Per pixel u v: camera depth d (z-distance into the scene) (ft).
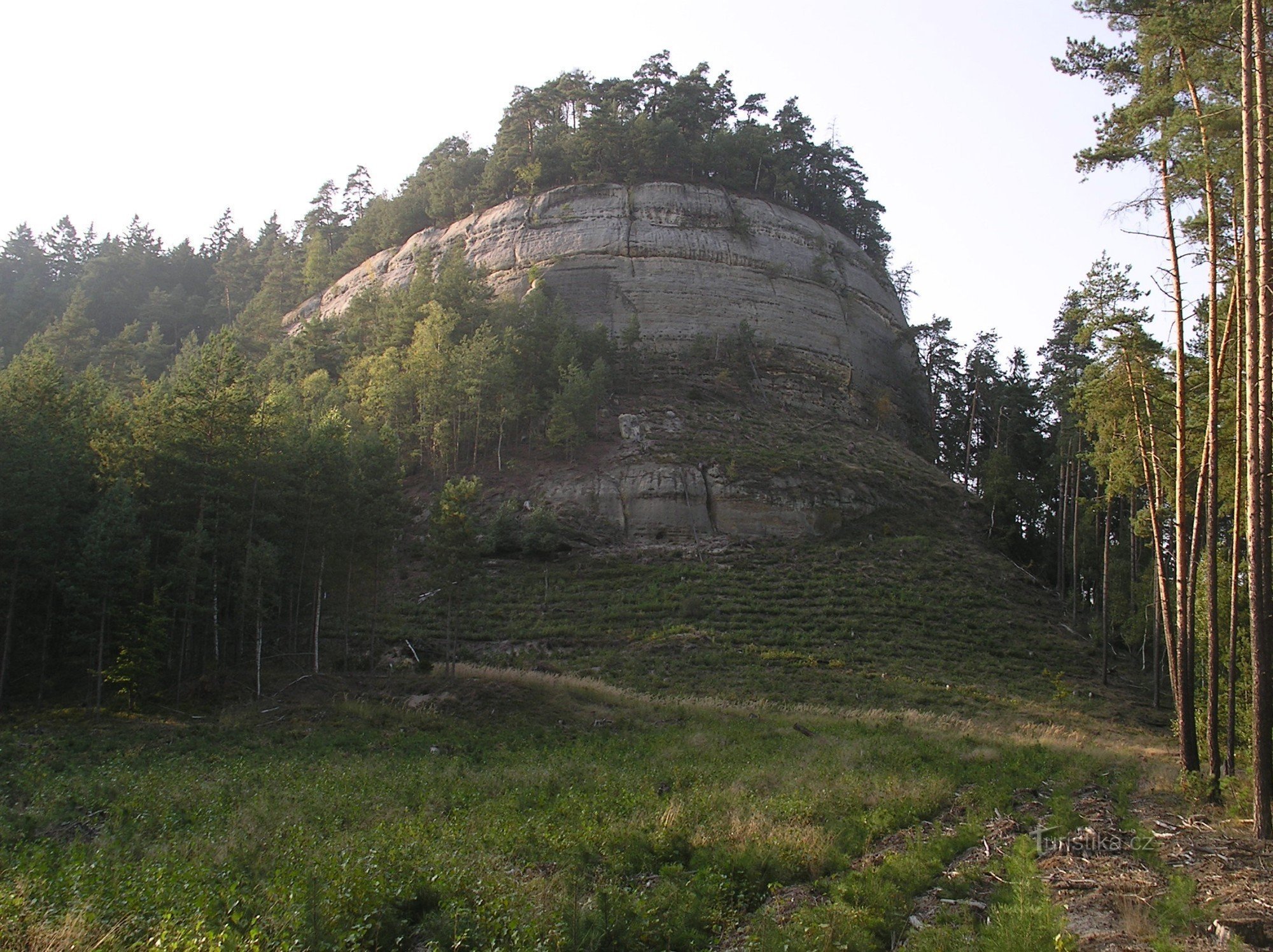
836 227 404.36
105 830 52.24
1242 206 71.10
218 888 38.29
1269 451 59.36
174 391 142.31
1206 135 67.05
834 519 225.76
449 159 408.67
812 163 408.87
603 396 260.62
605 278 326.24
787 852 47.39
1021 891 33.91
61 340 322.34
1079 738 123.44
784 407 290.15
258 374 263.29
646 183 356.18
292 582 139.54
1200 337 97.55
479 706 115.44
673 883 41.93
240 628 132.05
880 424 313.12
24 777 72.64
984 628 185.78
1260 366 61.67
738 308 323.57
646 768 80.38
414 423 245.65
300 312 399.03
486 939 34.35
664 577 196.75
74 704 111.55
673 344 310.45
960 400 340.59
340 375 280.72
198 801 62.39
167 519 128.16
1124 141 77.71
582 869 45.19
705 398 279.28
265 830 51.60
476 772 78.33
